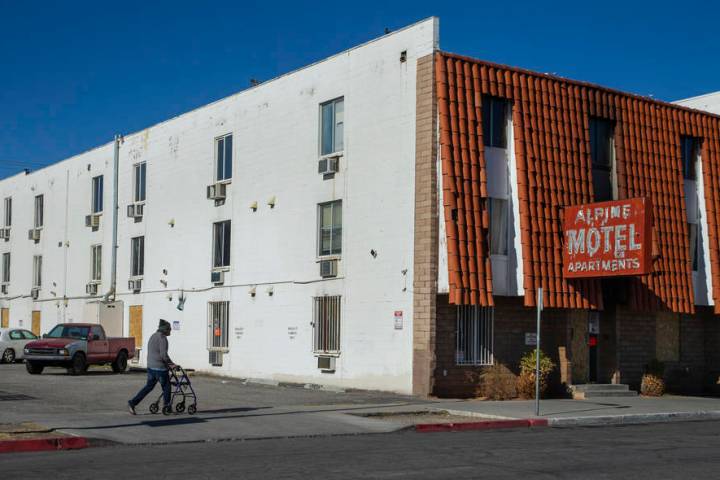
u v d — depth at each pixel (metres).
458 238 22.92
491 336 24.70
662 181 27.94
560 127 25.44
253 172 31.25
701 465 12.98
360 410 19.92
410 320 23.92
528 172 24.47
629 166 27.12
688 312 27.70
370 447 14.66
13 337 38.62
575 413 20.39
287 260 29.19
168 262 35.94
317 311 27.72
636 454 14.13
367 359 25.39
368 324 25.47
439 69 23.58
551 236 24.52
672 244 27.67
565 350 25.64
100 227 41.44
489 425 18.39
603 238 23.55
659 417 20.67
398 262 24.48
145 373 32.69
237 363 31.30
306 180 28.53
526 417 19.17
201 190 34.09
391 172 25.02
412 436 16.58
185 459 12.95
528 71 25.14
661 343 29.44
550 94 25.45
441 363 23.53
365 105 26.30
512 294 24.27
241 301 31.38
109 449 14.15
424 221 23.58
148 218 37.59
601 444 15.46
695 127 29.39
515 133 24.55
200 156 34.34
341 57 27.44
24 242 49.56
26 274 49.00
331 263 26.92
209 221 33.47
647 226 22.67
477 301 22.91
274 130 30.33
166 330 18.27
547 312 26.05
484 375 24.25
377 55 25.94
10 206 51.88
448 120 23.41
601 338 27.47
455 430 17.83
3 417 16.97
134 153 39.03
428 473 11.87
